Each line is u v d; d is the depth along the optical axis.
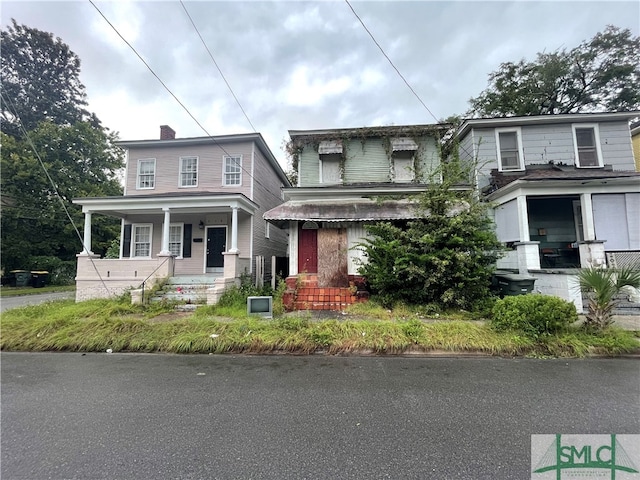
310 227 10.73
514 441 2.61
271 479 2.13
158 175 14.23
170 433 2.77
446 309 7.50
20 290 15.88
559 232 11.38
